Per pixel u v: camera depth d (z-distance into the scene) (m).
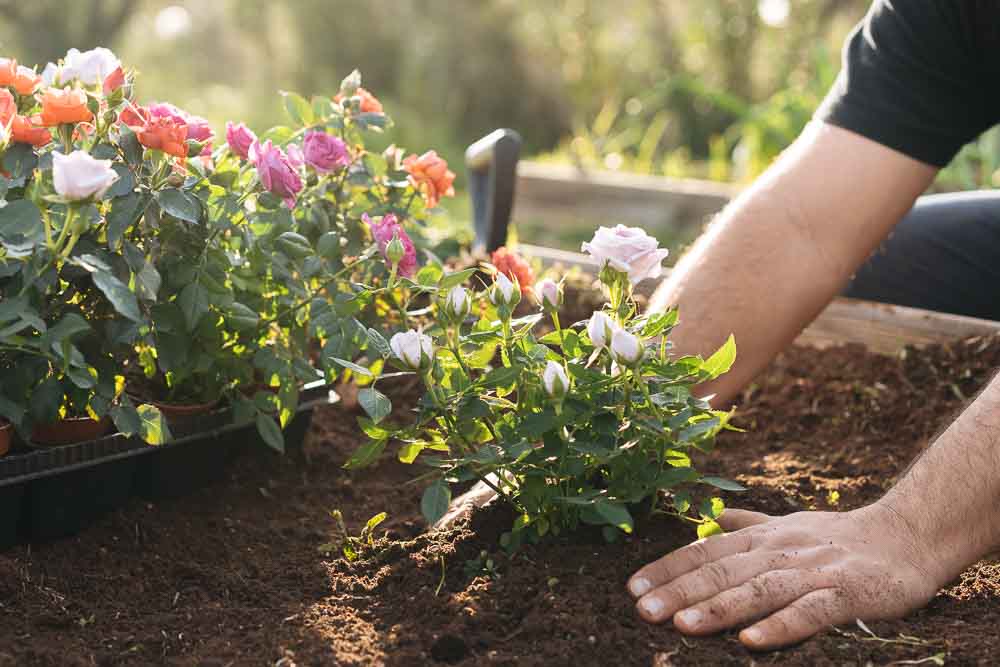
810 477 1.88
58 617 1.33
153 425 1.47
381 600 1.41
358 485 1.86
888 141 1.88
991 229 2.58
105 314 1.51
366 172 1.90
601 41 9.32
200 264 1.53
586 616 1.27
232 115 9.61
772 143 5.15
